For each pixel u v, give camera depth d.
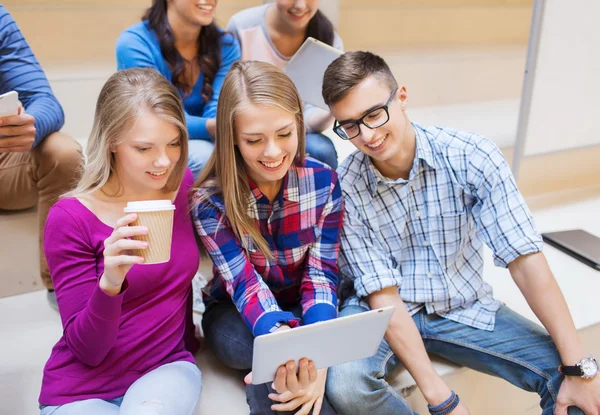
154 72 1.11
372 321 1.01
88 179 1.10
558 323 1.21
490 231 1.28
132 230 0.94
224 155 1.15
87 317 1.00
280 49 1.93
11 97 1.24
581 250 1.87
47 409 1.06
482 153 1.29
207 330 1.34
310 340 0.99
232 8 2.88
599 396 1.15
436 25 3.41
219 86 1.82
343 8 3.08
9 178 1.65
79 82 2.27
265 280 1.30
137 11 2.69
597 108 2.16
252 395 1.18
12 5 2.51
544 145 2.15
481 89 3.10
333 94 1.21
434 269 1.35
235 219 1.19
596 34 2.01
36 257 1.68
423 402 1.38
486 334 1.32
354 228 1.32
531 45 1.95
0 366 1.36
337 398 1.18
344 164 1.36
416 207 1.32
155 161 1.06
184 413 1.05
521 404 1.52
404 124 1.24
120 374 1.10
